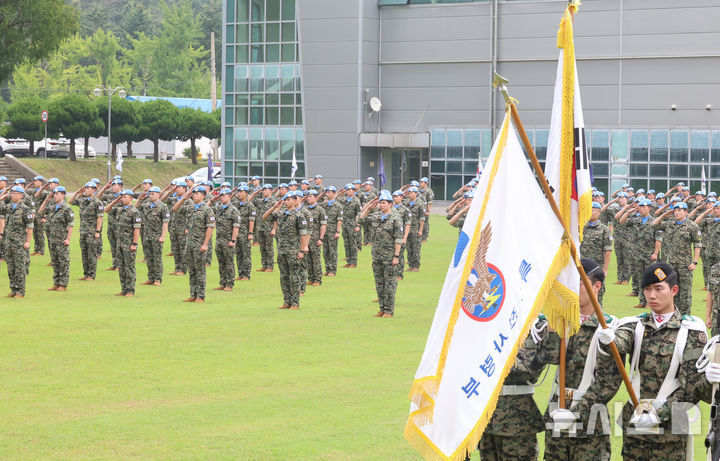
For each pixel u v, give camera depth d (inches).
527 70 3516.2
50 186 1889.8
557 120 451.8
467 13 3582.7
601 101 3432.6
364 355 925.8
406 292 1451.8
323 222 1513.3
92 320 1139.9
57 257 1422.2
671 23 3326.8
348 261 1812.3
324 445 610.5
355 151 3683.6
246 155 3897.6
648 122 3376.0
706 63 3297.2
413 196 1750.7
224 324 1116.5
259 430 647.1
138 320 1143.0
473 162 3604.8
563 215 447.2
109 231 1700.3
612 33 3403.1
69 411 700.7
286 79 3796.8
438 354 411.5
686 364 423.5
